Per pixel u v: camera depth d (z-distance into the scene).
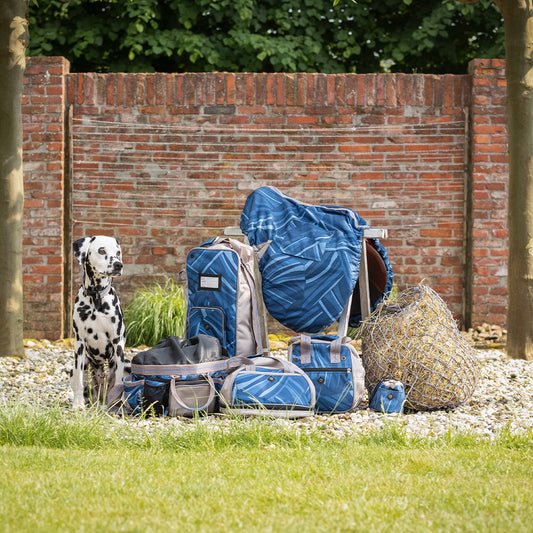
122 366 7.04
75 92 12.16
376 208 12.21
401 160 12.16
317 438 5.52
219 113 12.20
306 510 3.90
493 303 12.01
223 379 6.73
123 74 12.19
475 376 7.08
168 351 6.77
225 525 3.63
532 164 9.98
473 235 12.00
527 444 5.34
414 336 7.00
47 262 12.01
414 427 6.08
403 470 4.71
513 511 3.91
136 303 11.41
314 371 6.80
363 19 16.91
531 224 10.02
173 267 12.24
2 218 10.05
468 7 15.99
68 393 7.71
